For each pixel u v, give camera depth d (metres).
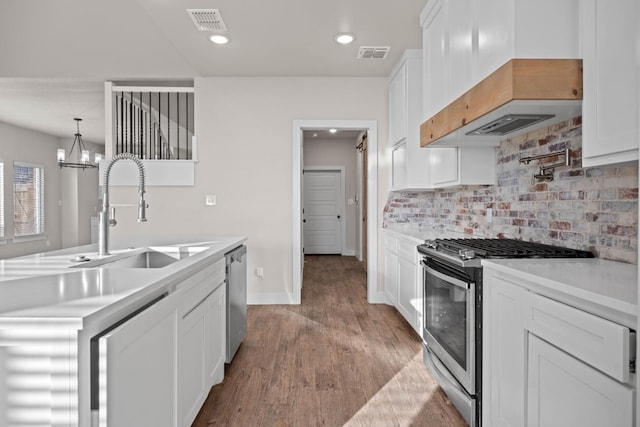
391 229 3.99
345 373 2.56
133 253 2.16
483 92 1.77
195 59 3.84
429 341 2.46
